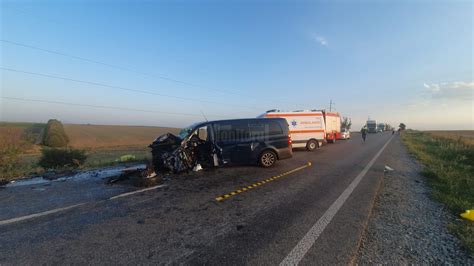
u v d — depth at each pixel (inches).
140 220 168.7
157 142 337.4
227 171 343.0
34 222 166.4
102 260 118.2
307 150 648.4
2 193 240.7
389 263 114.3
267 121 379.2
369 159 471.5
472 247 126.5
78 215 179.3
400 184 270.8
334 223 159.8
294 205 197.3
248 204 201.5
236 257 119.6
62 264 115.2
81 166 403.9
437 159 465.1
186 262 115.7
